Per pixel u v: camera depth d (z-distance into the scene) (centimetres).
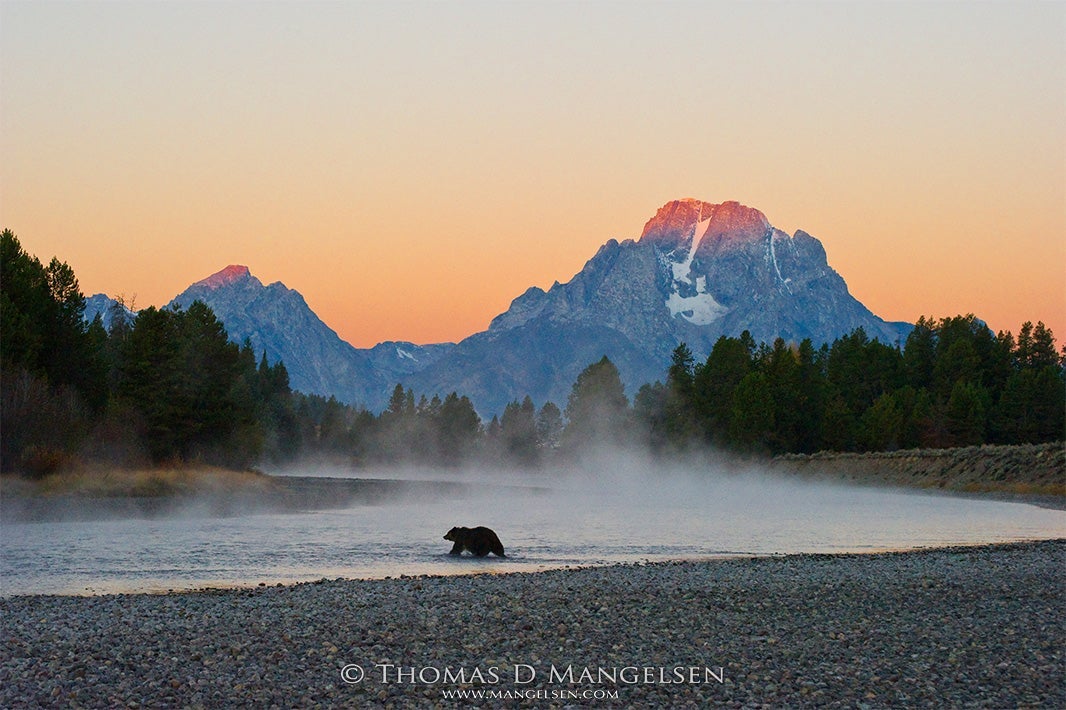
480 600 2133
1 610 1984
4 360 7012
